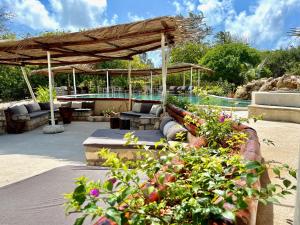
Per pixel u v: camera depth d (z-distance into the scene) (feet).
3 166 14.96
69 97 40.47
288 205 8.07
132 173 4.43
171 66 47.91
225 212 3.34
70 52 27.68
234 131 9.19
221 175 4.43
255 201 4.67
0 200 7.71
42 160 16.12
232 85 68.03
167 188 4.21
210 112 10.87
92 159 14.34
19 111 26.84
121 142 14.29
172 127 14.15
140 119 25.31
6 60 32.14
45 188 8.47
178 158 5.34
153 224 3.50
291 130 20.83
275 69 99.25
